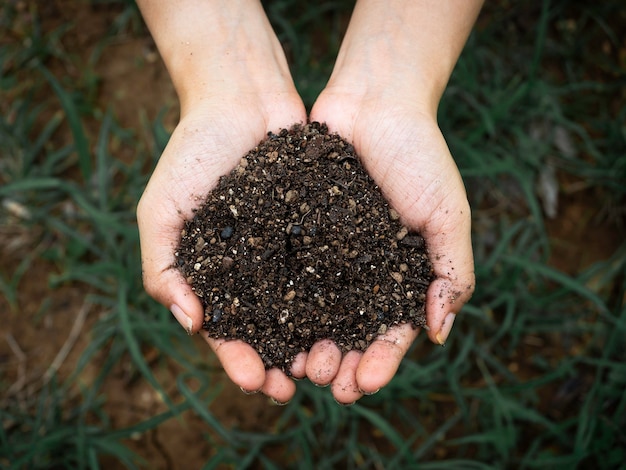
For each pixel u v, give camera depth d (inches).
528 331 17.8
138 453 16.8
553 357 17.9
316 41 20.4
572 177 19.6
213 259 12.4
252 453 15.7
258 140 13.3
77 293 18.1
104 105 20.0
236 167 12.9
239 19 13.8
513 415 16.6
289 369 12.1
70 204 18.6
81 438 15.0
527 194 16.9
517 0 20.5
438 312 12.2
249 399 17.2
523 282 18.0
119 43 20.4
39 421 15.2
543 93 18.6
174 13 13.6
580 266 19.0
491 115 17.6
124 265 17.2
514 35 20.3
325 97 13.5
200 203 12.7
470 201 19.0
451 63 13.7
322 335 12.2
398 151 12.5
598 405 15.3
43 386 17.3
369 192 12.8
